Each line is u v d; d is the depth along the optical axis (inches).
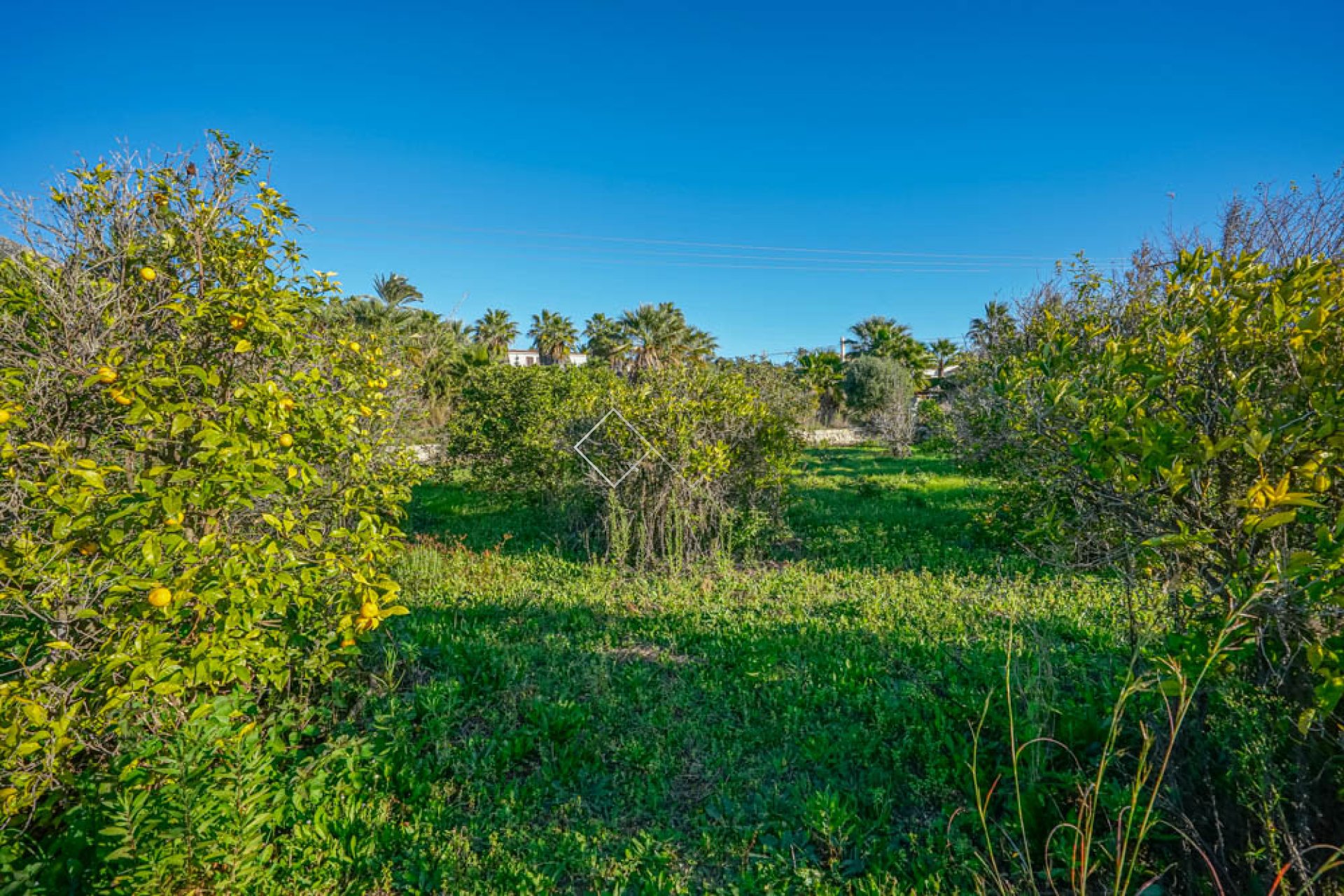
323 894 97.5
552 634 195.8
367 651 167.8
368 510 132.3
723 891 98.6
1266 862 82.0
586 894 99.8
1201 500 81.7
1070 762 117.4
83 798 93.4
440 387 604.7
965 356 358.0
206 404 99.9
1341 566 63.8
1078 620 191.2
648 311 1105.4
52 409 98.1
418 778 122.2
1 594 92.7
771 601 227.0
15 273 103.1
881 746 131.4
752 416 310.5
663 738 136.6
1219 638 70.4
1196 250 89.0
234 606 93.3
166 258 111.6
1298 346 75.8
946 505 394.0
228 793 91.7
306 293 130.0
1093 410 90.4
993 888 96.3
